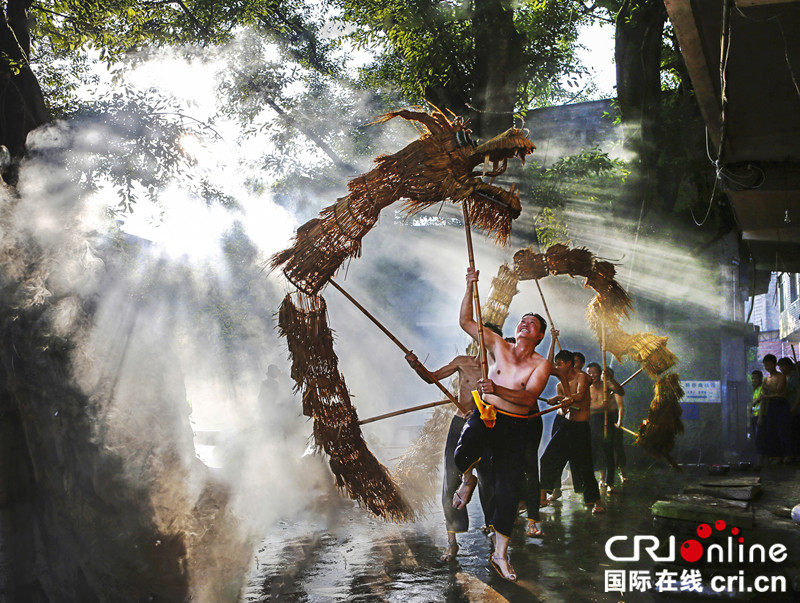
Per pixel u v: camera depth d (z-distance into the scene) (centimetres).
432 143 501
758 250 1495
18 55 685
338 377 547
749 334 1628
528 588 522
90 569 353
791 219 1129
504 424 558
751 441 1497
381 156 504
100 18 1208
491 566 582
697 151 1409
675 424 1017
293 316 529
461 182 505
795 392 1395
